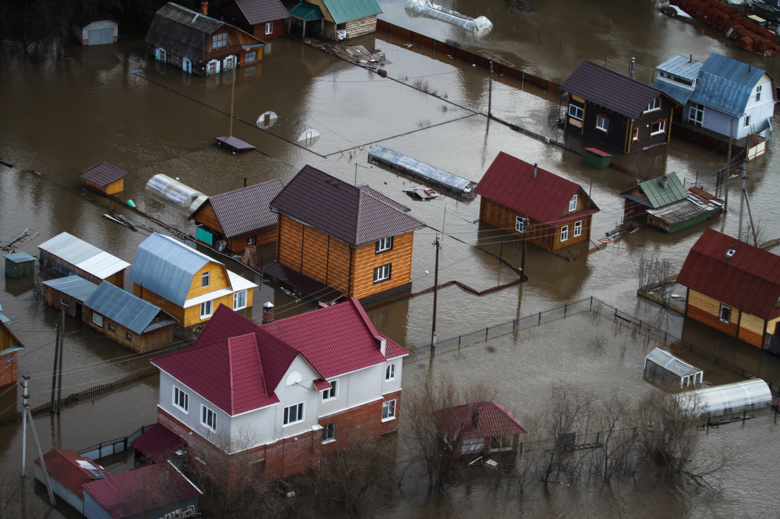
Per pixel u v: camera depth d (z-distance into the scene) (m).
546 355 72.44
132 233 83.69
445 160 101.00
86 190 89.38
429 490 58.16
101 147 97.12
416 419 58.97
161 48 115.38
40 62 113.44
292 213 77.12
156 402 64.56
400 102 113.06
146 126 102.19
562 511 57.44
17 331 70.25
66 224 83.94
